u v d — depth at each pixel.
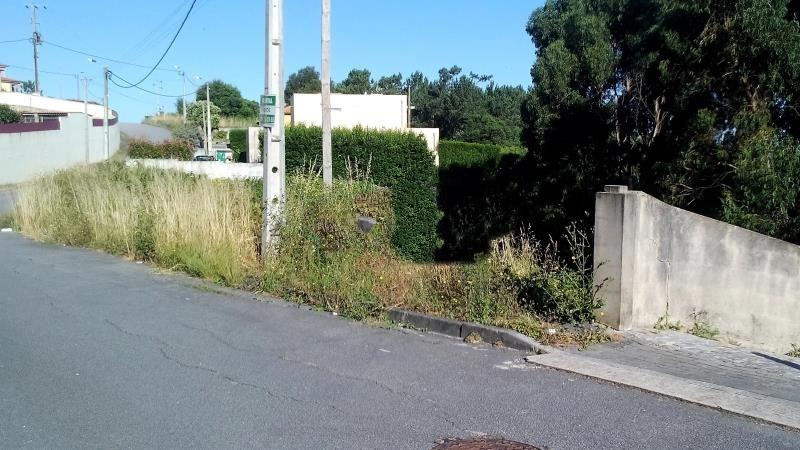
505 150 28.17
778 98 11.01
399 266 9.59
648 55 13.08
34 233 15.44
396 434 4.57
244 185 11.88
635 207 7.83
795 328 8.13
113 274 10.51
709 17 11.37
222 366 6.00
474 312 7.50
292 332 7.20
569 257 10.88
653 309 8.36
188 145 43.75
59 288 9.43
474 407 5.11
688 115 12.40
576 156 15.39
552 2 20.11
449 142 29.14
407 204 17.73
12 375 5.67
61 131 44.38
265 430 4.59
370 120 34.53
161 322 7.55
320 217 9.64
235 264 9.79
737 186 10.73
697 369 6.43
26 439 4.39
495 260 9.10
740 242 8.39
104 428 4.58
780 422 4.84
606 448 4.42
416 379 5.74
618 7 14.50
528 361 6.28
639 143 14.16
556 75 15.05
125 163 18.23
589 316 7.70
